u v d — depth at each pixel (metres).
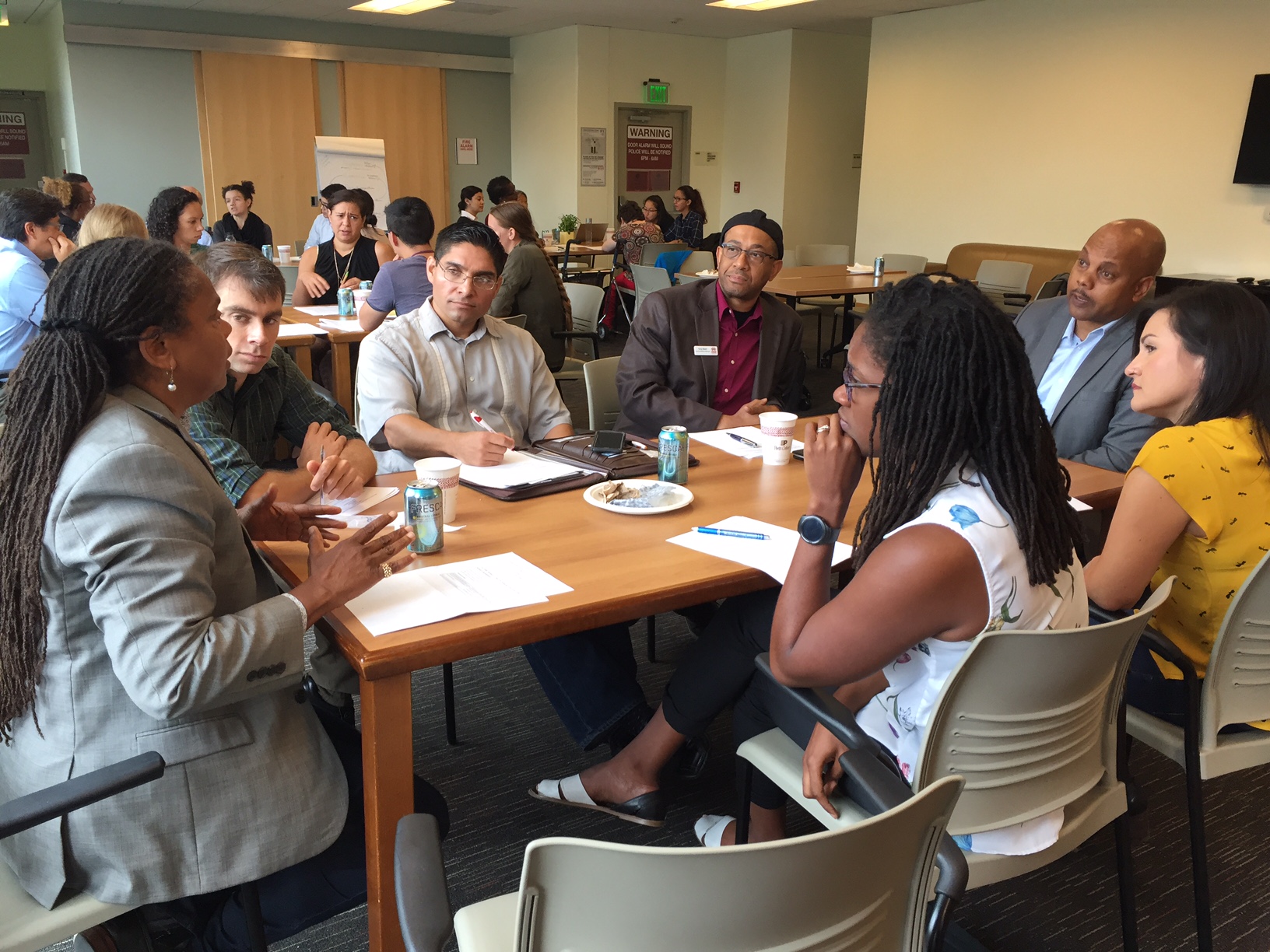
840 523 1.27
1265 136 6.22
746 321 2.96
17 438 1.10
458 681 2.61
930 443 1.14
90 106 9.00
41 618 1.10
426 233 4.28
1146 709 1.65
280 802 1.23
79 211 6.56
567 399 5.91
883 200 9.26
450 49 10.75
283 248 5.91
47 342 1.11
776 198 10.73
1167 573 1.62
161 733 1.16
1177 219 6.91
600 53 10.21
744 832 1.65
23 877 1.16
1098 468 2.27
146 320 1.13
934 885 1.13
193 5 8.92
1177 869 1.89
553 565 1.53
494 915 1.10
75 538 1.07
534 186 11.24
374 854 1.33
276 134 9.95
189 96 9.44
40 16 10.08
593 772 1.92
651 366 2.87
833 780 1.36
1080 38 7.34
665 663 2.73
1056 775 1.28
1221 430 1.54
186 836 1.17
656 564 1.54
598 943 0.77
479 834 1.96
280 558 1.55
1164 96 6.85
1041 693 1.17
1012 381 1.12
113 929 1.19
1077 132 7.47
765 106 10.66
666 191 11.28
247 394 2.06
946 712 1.15
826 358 7.05
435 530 1.56
